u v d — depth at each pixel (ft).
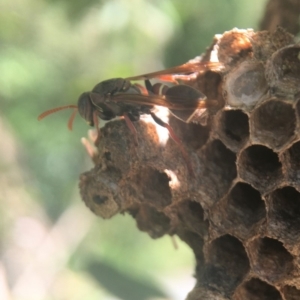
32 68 1.01
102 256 0.41
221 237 0.32
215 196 0.31
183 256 1.02
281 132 0.30
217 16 0.71
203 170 0.32
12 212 0.70
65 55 0.95
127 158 0.31
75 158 1.05
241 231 0.31
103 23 0.68
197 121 0.31
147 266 0.99
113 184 0.31
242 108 0.30
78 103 0.34
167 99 0.32
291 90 0.29
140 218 0.34
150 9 0.67
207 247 0.31
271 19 0.34
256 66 0.30
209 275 0.31
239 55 0.31
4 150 0.78
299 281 0.29
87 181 0.31
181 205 0.32
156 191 0.32
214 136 0.31
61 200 0.96
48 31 0.95
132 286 0.40
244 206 0.31
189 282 0.70
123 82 0.34
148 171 0.32
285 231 0.30
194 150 0.32
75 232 0.72
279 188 0.30
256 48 0.30
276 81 0.30
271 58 0.29
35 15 0.92
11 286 0.58
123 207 0.32
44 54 1.00
